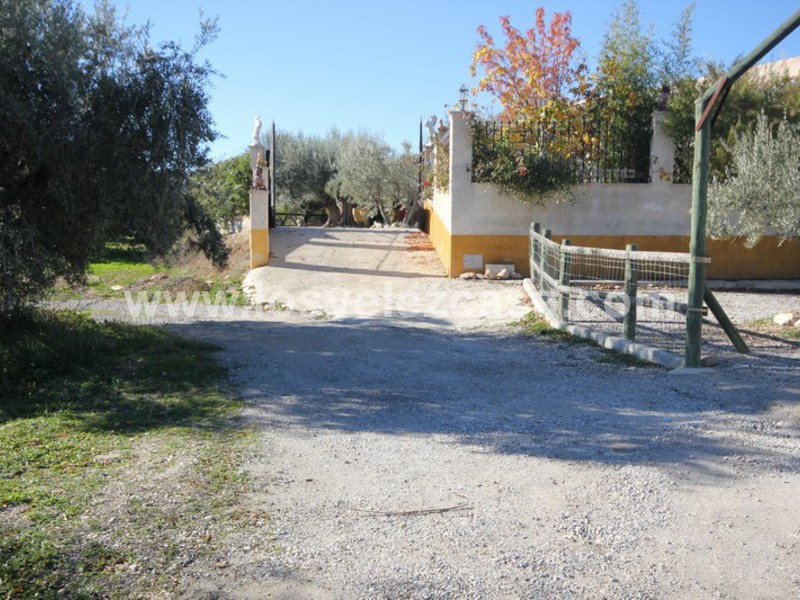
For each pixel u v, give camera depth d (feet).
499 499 13.83
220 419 19.70
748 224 33.50
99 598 10.17
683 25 50.72
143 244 29.27
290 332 34.14
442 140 52.60
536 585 10.69
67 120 24.99
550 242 35.78
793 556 11.53
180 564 11.13
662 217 47.03
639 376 23.65
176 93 27.58
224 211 35.86
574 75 55.77
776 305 36.88
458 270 47.34
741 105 44.52
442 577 10.89
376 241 59.88
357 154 98.73
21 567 10.71
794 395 20.22
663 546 11.89
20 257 24.98
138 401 21.72
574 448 16.71
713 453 16.11
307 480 14.88
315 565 11.22
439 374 25.31
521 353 28.76
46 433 18.28
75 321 32.27
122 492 13.94
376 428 18.72
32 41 24.41
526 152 46.50
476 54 60.29
